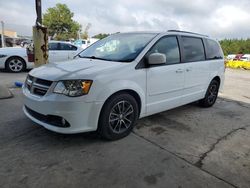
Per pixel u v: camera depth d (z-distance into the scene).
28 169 2.82
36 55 6.71
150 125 4.38
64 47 10.78
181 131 4.20
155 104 4.14
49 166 2.90
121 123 3.70
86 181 2.65
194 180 2.78
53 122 3.32
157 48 4.11
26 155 3.12
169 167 3.01
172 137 3.92
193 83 4.95
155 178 2.77
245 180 2.85
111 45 4.41
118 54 4.04
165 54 4.24
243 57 30.28
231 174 2.95
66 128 3.21
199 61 5.05
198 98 5.31
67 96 3.12
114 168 2.92
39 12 6.56
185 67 4.60
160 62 3.77
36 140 3.53
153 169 2.95
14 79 8.16
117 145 3.51
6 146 3.33
